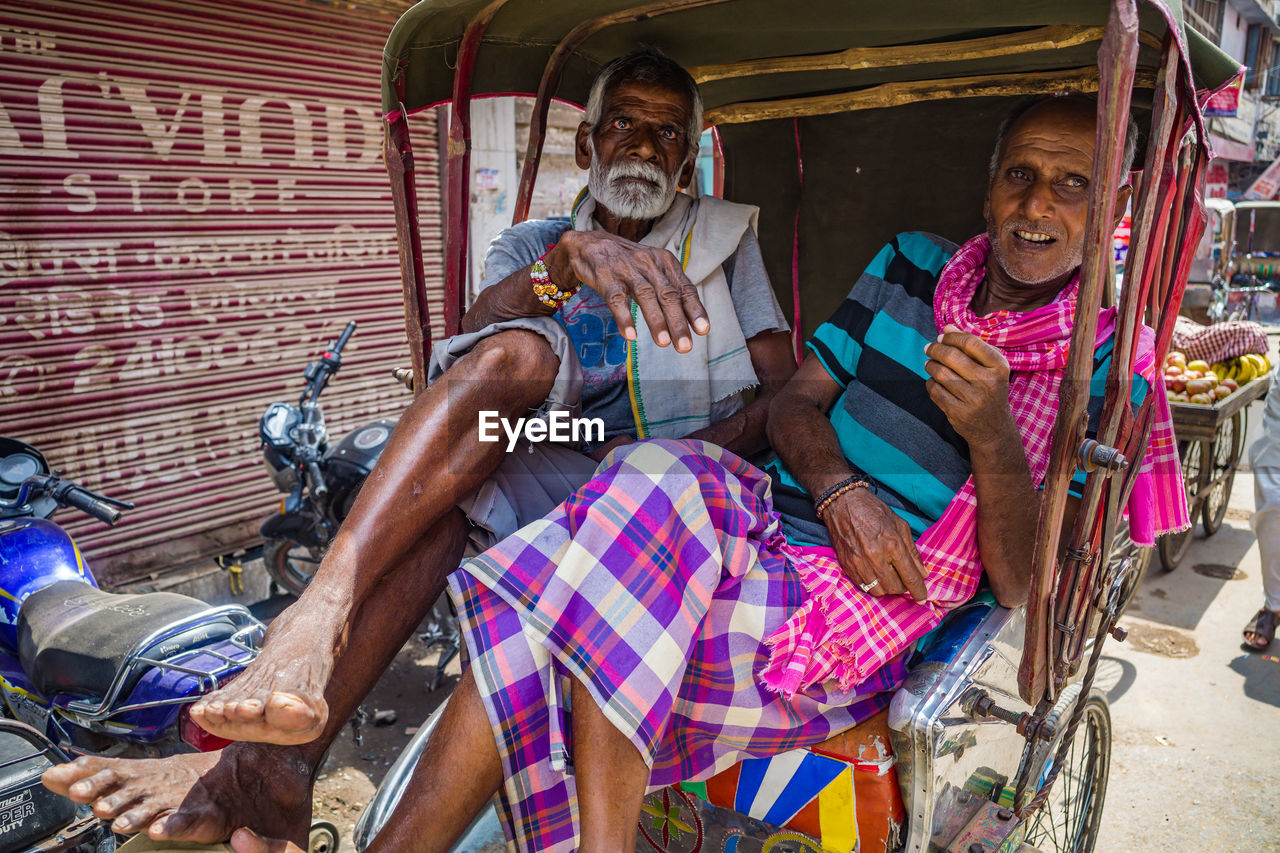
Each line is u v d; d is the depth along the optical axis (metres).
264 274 4.37
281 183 4.37
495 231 5.61
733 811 1.69
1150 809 2.99
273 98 4.26
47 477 2.64
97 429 3.86
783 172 3.04
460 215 2.10
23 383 3.60
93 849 1.97
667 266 1.54
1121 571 1.81
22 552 2.57
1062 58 2.21
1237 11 21.39
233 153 4.15
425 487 1.59
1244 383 5.54
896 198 2.86
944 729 1.52
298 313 4.56
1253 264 16.45
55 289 3.65
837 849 1.60
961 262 1.96
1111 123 1.19
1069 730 1.86
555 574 1.45
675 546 1.50
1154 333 1.70
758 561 1.67
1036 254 1.79
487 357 1.66
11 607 2.52
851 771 1.56
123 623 2.31
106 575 3.95
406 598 1.70
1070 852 2.60
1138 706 3.65
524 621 1.46
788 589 1.63
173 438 4.12
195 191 4.04
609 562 1.45
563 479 1.89
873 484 1.90
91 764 1.33
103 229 3.76
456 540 1.79
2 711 2.70
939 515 1.81
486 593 1.50
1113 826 2.91
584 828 1.40
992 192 1.87
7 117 3.42
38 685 2.31
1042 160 1.75
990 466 1.53
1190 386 4.82
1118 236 4.55
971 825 1.76
